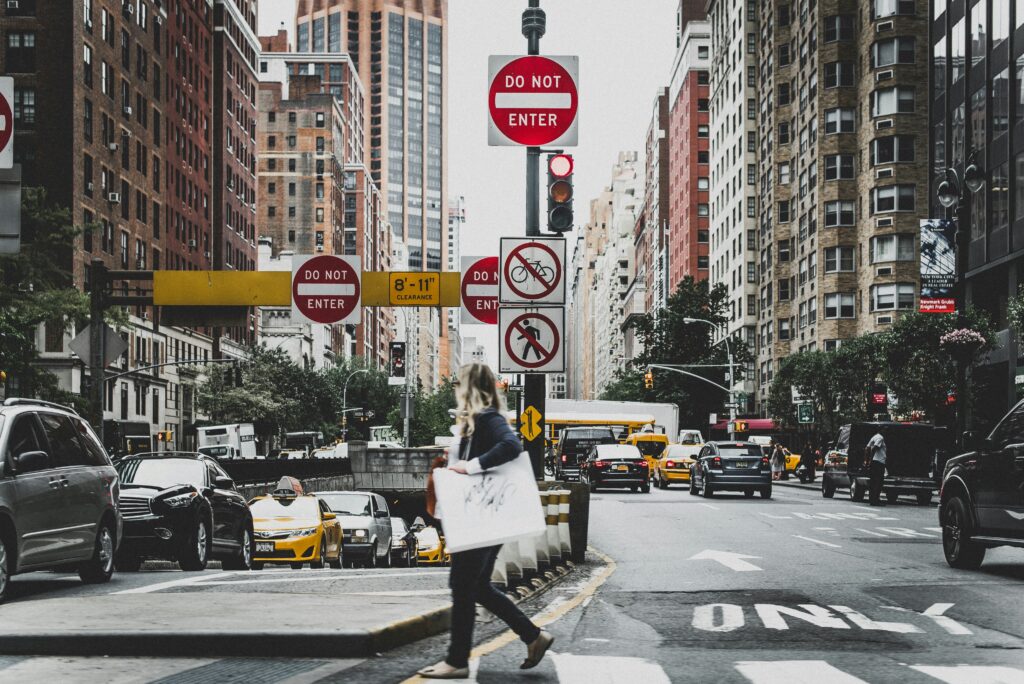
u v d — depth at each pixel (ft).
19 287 129.70
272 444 327.67
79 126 196.65
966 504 47.32
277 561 68.39
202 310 79.71
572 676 23.31
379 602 32.50
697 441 222.89
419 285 80.43
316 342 409.28
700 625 31.73
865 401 161.27
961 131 150.51
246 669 23.50
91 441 44.86
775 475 195.31
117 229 215.31
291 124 454.81
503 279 43.21
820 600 37.42
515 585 38.65
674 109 433.48
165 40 250.37
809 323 240.94
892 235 212.43
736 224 321.11
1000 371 135.23
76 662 24.36
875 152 215.51
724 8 344.28
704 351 264.93
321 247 451.53
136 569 56.70
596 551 58.85
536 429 47.21
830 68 229.66
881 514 92.58
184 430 242.17
